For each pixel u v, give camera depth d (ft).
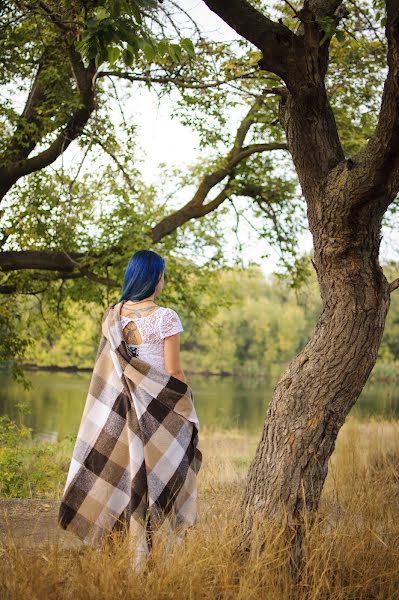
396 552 10.85
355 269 10.73
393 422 35.47
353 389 10.80
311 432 10.68
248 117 30.81
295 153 11.10
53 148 30.63
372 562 10.73
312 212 11.05
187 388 10.78
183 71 23.82
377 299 10.78
